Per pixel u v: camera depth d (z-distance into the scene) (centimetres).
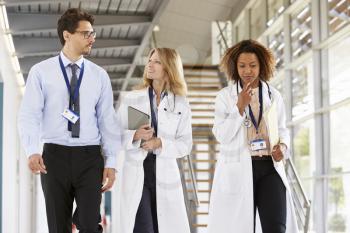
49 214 331
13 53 970
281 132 368
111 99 353
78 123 335
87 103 340
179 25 1489
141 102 379
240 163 354
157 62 374
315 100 912
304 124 975
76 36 339
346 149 822
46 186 332
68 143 334
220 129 357
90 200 330
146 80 382
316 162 908
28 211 1286
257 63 356
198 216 1126
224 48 1432
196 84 1416
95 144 341
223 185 358
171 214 367
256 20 1261
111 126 349
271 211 345
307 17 959
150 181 369
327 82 902
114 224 1349
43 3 789
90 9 945
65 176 331
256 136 356
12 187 902
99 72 349
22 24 869
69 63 342
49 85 337
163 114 374
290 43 1040
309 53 938
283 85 1078
